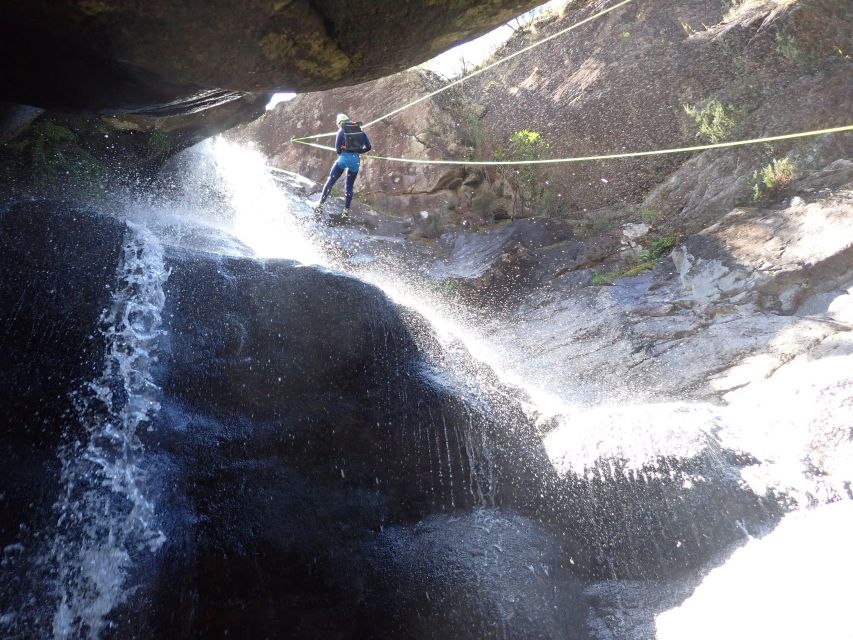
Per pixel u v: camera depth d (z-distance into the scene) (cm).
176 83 350
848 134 1044
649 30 1505
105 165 789
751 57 1293
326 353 513
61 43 311
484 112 1587
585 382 796
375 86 1545
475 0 351
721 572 442
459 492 491
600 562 476
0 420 393
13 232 462
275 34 330
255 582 404
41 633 355
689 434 517
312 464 469
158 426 436
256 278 530
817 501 467
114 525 393
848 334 688
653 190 1266
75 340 433
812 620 361
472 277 1138
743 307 837
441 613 416
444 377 541
